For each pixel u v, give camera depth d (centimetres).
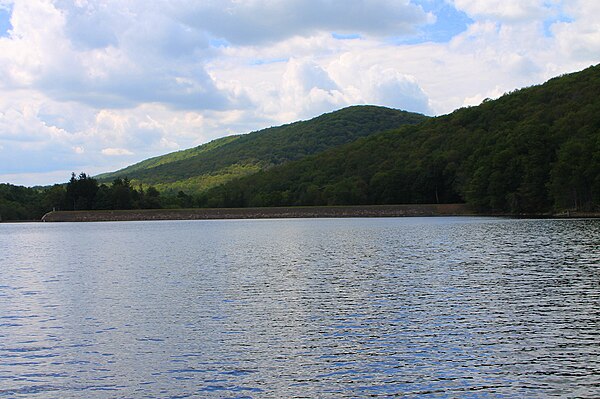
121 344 2759
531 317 3128
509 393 2064
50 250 8650
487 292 3878
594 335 2756
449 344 2636
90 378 2298
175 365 2423
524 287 4041
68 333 3003
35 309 3672
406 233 10188
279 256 6662
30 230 16562
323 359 2456
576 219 13575
